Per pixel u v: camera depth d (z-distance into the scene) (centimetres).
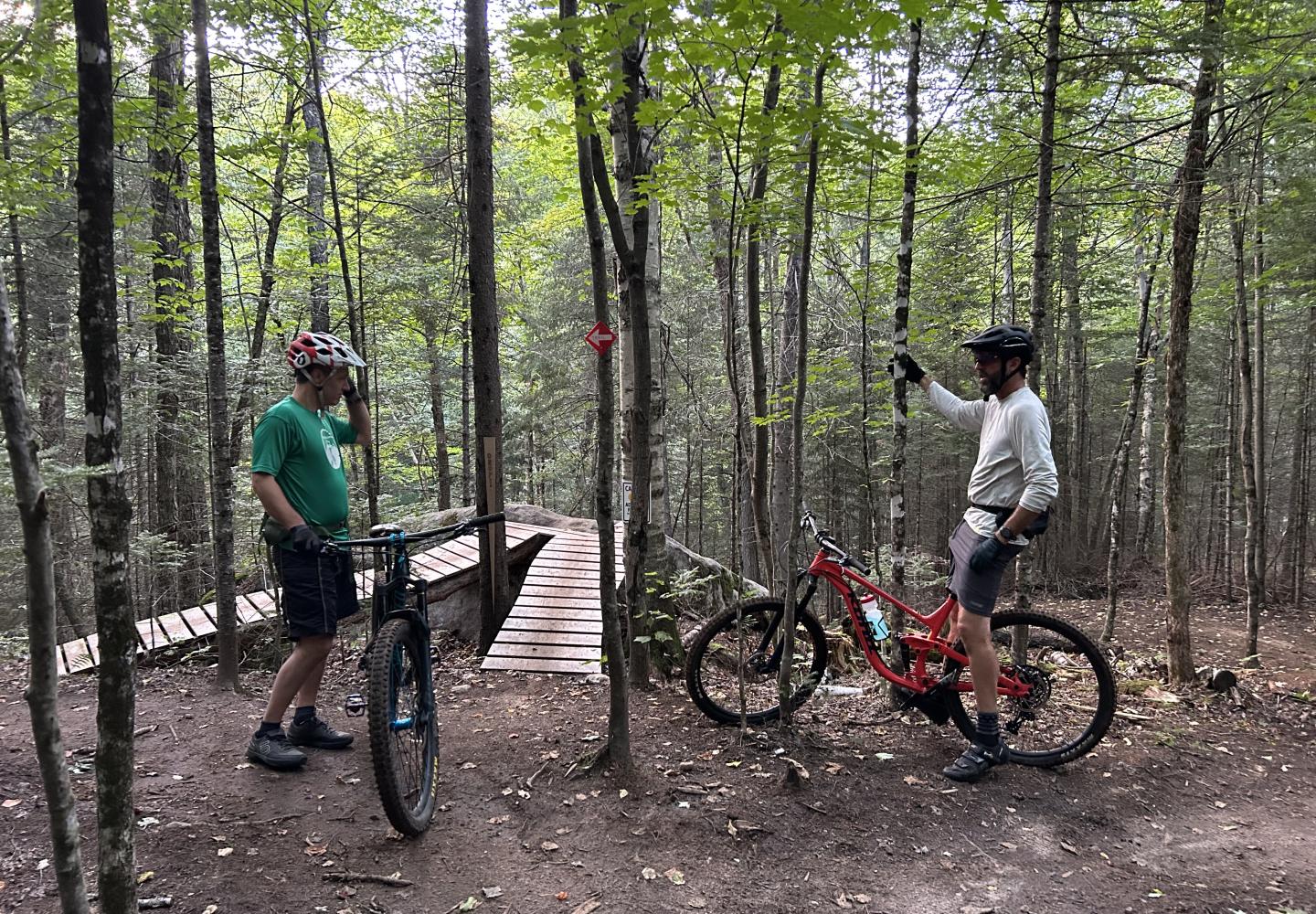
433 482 1998
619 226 304
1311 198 541
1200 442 1450
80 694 432
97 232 146
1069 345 1391
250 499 953
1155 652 866
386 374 1321
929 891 255
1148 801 328
